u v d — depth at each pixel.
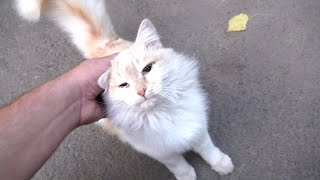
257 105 0.49
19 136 0.34
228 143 0.48
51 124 0.36
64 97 0.37
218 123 0.49
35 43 0.61
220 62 0.53
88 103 0.39
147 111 0.37
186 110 0.39
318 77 0.49
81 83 0.38
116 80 0.36
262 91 0.50
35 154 0.35
